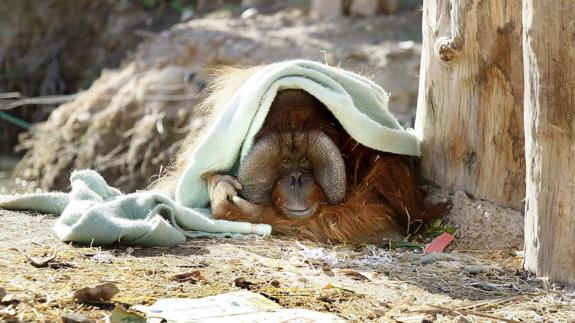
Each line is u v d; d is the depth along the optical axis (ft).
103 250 18.31
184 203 22.02
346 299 15.56
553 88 16.14
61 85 72.38
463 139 21.35
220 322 13.80
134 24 73.10
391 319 14.62
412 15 62.23
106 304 14.49
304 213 20.98
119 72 60.34
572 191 16.42
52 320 13.55
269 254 18.71
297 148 21.39
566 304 15.70
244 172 21.27
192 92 53.42
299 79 21.09
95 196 21.39
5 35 74.18
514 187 20.58
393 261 18.60
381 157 22.21
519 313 15.12
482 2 20.10
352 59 52.47
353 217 21.06
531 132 16.99
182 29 61.52
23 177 56.95
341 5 62.95
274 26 62.03
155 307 14.35
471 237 20.81
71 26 74.54
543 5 15.98
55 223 19.92
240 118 21.01
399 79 50.57
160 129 52.21
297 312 14.40
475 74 20.75
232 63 54.75
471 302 15.78
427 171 22.40
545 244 16.99
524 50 16.99
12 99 70.79
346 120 21.04
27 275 15.85
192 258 17.90
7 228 19.80
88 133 55.47
